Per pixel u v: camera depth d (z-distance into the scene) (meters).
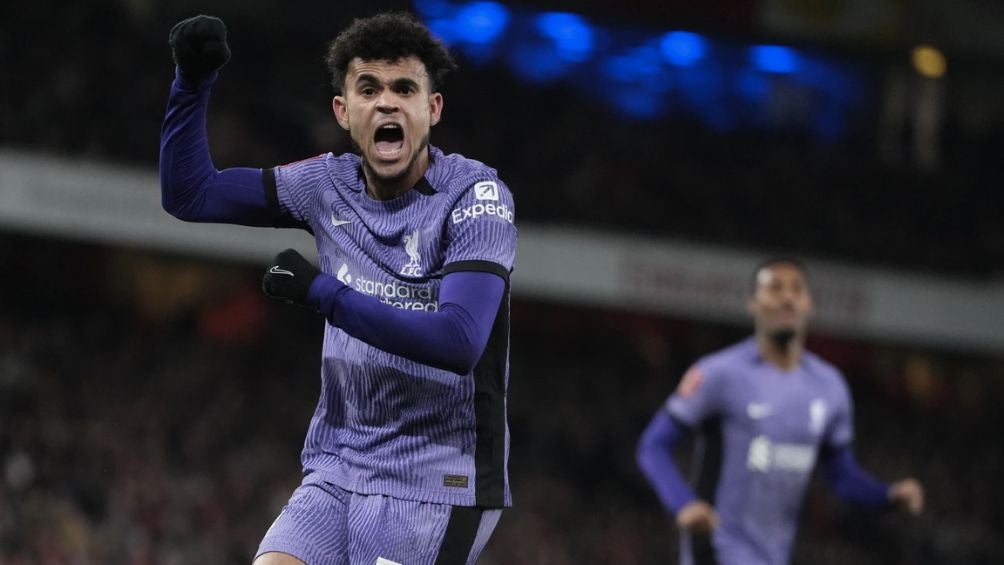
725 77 47.50
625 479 36.53
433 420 6.63
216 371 33.34
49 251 36.31
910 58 46.22
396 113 6.48
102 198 30.53
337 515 6.71
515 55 46.00
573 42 45.16
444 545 6.56
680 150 44.03
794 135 48.72
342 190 6.86
